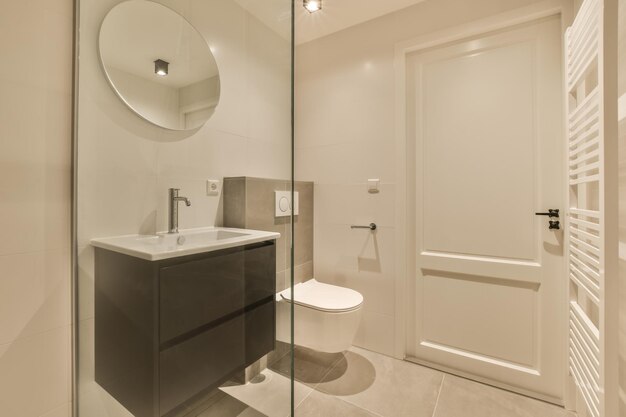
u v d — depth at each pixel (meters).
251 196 1.45
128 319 1.00
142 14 1.22
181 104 1.35
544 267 1.50
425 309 1.82
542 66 1.50
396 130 1.85
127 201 1.16
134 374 0.98
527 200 1.54
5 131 0.86
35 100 0.92
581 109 1.12
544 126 1.49
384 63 1.90
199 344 1.07
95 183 1.07
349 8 1.83
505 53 1.58
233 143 1.56
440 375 1.70
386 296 1.90
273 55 1.34
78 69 1.01
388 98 1.88
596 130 0.97
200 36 1.42
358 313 1.60
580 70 1.13
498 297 1.62
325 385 1.61
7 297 0.87
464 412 1.41
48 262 0.95
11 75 0.87
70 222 1.00
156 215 1.26
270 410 1.17
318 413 1.40
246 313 1.23
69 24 1.00
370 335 1.96
